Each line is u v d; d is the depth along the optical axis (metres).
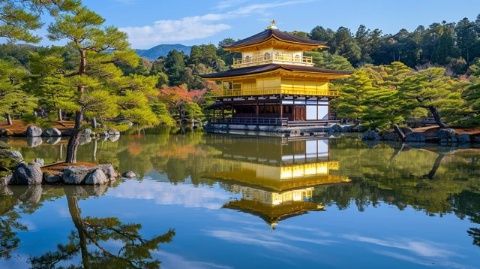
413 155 30.75
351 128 56.72
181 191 18.56
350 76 62.66
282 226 13.41
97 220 14.13
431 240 12.11
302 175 22.80
